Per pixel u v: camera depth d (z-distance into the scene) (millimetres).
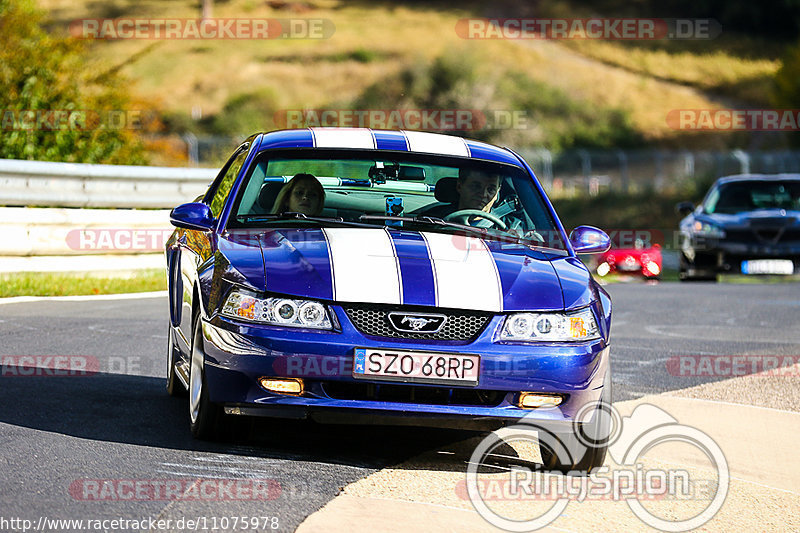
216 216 17531
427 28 185625
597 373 15469
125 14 194000
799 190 54062
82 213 37219
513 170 18922
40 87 49000
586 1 197750
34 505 12406
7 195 35531
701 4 193250
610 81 166750
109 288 34781
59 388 19125
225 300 15141
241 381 14820
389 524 12539
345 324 14797
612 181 116250
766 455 17531
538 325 15234
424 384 14773
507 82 159750
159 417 17297
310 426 17422
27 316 27797
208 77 160875
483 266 15859
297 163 18062
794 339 30422
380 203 17812
